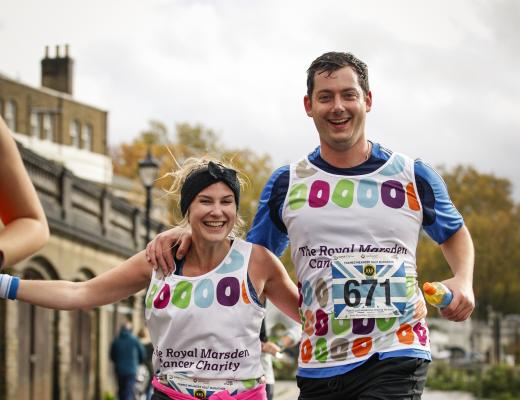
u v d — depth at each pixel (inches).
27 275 853.8
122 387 791.1
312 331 209.0
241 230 220.8
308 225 209.2
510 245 2987.2
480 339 2891.2
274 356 334.3
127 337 792.3
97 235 1012.5
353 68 208.1
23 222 138.6
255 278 212.5
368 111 212.4
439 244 216.8
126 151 2491.4
